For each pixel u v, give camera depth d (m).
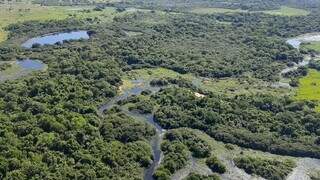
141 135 180.75
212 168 164.62
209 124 192.00
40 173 145.50
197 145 175.50
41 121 173.38
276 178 161.12
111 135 177.38
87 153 160.75
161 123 192.50
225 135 185.25
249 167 165.12
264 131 189.12
